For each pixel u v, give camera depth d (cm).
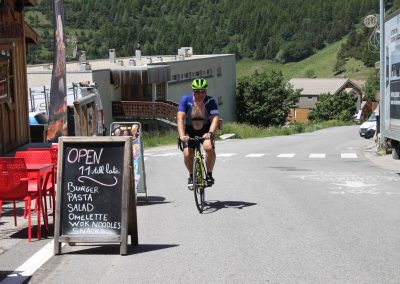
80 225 730
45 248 770
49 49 14900
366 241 786
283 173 1702
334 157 2517
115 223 727
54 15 1836
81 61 5734
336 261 687
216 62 6825
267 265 673
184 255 724
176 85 5791
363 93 13550
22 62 2142
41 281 628
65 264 692
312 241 788
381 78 2412
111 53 6059
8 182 807
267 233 841
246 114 7675
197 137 1007
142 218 975
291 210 1029
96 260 708
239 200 1152
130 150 732
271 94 7625
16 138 2028
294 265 672
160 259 708
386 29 1962
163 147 3572
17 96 2058
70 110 2373
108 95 4959
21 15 2122
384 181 1471
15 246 787
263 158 2461
